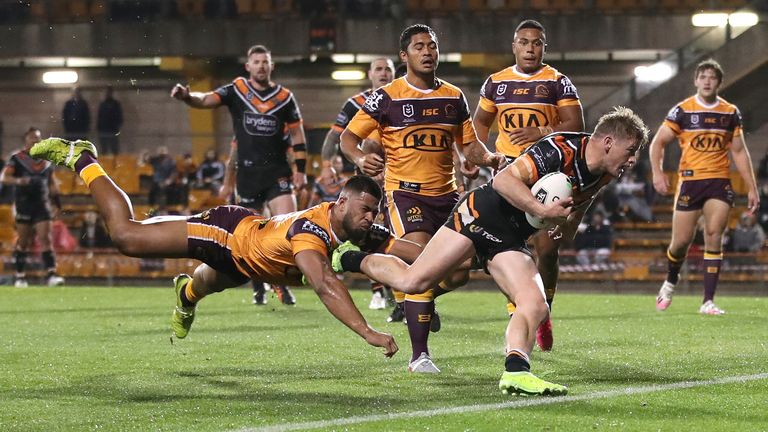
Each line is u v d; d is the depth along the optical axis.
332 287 21.86
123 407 21.06
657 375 25.20
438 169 28.20
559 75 31.58
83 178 24.94
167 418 19.84
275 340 32.69
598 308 45.31
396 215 28.22
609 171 21.42
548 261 30.42
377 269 22.62
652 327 36.78
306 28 94.62
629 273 69.44
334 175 54.22
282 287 46.25
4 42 98.38
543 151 21.44
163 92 99.25
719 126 42.56
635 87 82.38
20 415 20.31
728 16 84.06
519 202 21.23
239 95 44.28
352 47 94.12
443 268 22.33
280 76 98.88
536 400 21.52
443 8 94.19
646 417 19.81
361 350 30.17
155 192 75.31
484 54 92.56
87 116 88.50
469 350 30.12
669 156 78.81
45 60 99.44
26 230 62.03
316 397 22.08
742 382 24.05
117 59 98.44
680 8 92.69
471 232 22.23
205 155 79.38
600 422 19.31
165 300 49.44
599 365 26.94
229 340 32.72
